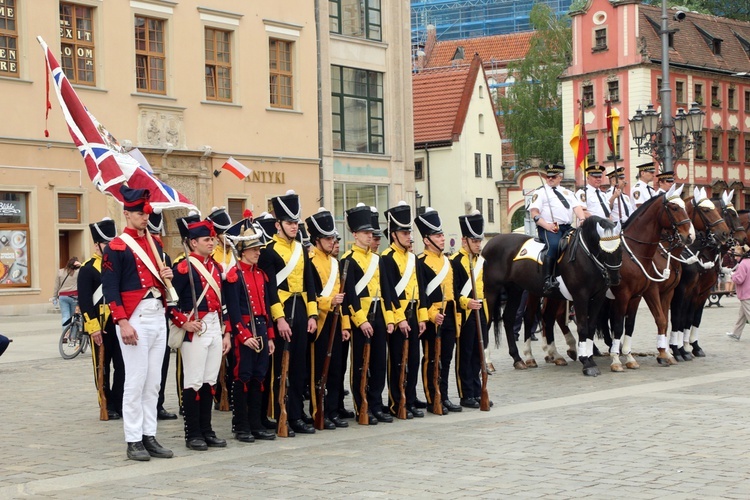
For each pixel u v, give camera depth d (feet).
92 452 36.86
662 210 56.80
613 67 221.05
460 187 216.33
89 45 114.52
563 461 33.30
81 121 67.67
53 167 111.45
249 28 130.93
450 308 45.24
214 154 125.49
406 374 44.24
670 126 96.43
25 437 40.01
